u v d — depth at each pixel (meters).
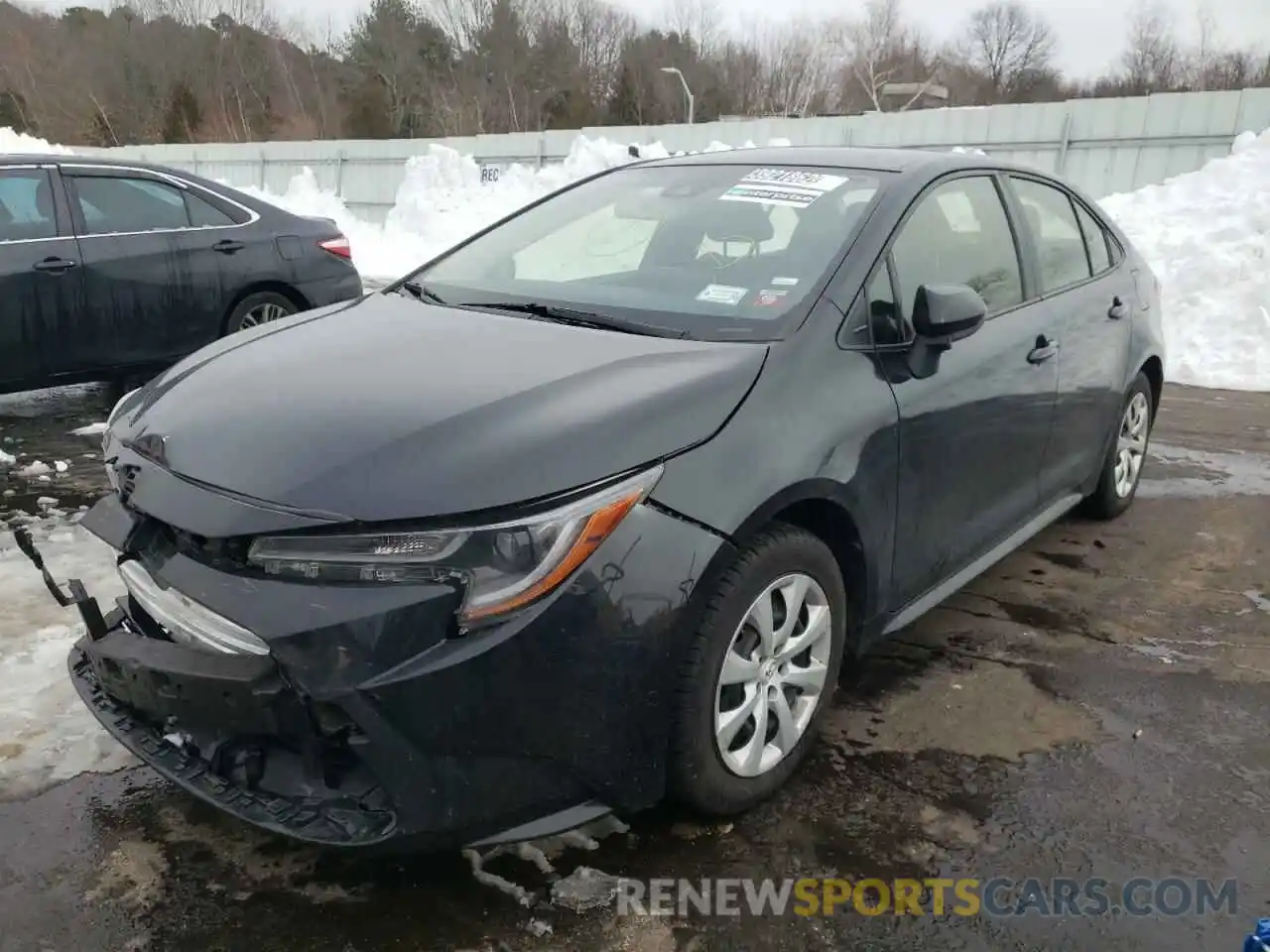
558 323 2.91
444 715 2.04
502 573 2.06
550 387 2.41
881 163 3.46
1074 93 54.72
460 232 15.53
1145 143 13.03
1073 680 3.34
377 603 2.02
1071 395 3.89
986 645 3.57
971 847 2.53
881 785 2.76
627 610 2.16
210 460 2.27
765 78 52.50
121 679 2.28
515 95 47.41
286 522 2.08
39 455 5.38
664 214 3.45
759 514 2.38
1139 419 4.80
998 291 3.52
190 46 46.91
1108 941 2.24
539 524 2.09
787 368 2.60
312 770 2.14
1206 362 8.25
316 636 2.02
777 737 2.65
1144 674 3.38
